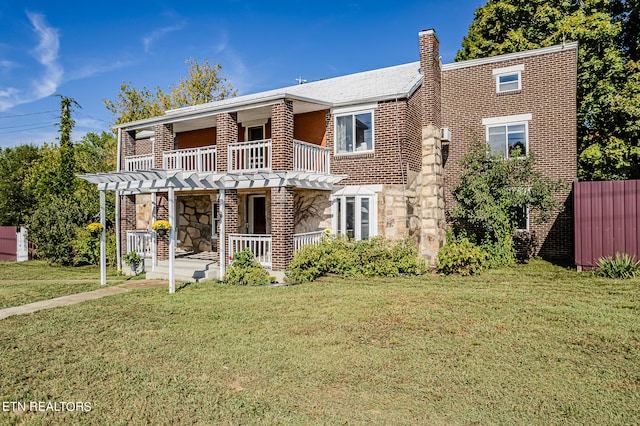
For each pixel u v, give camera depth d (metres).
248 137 18.16
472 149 15.79
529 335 7.11
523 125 17.19
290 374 5.70
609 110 19.88
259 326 7.93
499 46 23.44
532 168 15.05
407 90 14.83
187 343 6.99
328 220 15.62
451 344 6.76
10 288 12.66
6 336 7.50
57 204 20.08
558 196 16.42
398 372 5.71
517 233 17.19
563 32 20.53
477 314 8.48
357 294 10.55
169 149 16.47
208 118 15.45
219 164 14.58
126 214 17.05
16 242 22.39
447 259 13.35
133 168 17.45
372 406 4.80
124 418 4.58
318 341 6.99
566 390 5.10
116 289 12.15
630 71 20.80
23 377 5.68
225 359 6.24
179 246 19.53
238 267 12.82
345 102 15.29
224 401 4.95
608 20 20.55
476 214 14.78
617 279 11.92
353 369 5.84
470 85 18.12
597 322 7.75
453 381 5.41
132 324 8.20
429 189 16.34
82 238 18.66
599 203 13.29
